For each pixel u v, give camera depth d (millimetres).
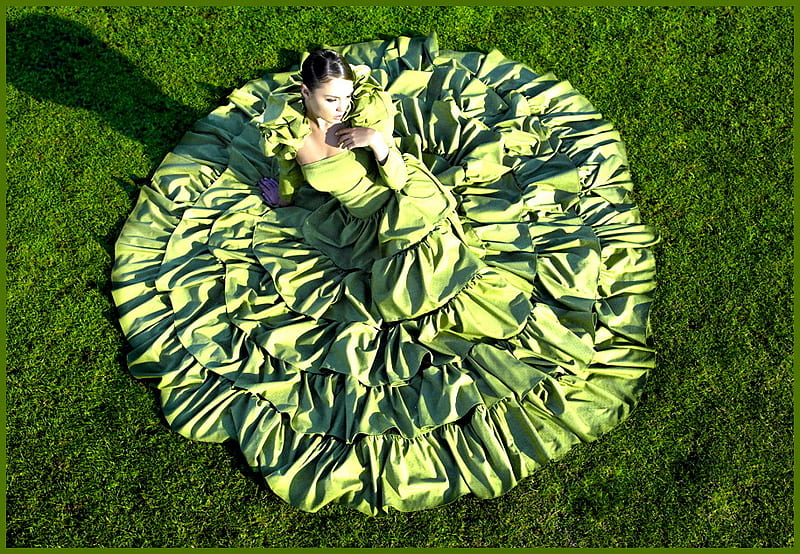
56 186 4934
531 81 5207
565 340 4105
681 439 4148
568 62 5379
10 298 4586
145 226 4684
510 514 3979
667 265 4645
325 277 4305
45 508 4035
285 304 4250
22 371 4379
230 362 4180
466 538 3943
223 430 4066
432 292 3982
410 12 5520
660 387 4277
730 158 4992
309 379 4109
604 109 5199
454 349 4070
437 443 3932
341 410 3994
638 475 4070
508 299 4152
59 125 5117
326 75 3219
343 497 3902
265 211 4598
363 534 3949
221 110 5086
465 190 4617
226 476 4070
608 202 4742
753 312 4500
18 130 5098
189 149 4957
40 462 4145
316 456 3938
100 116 5152
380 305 4027
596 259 4375
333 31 5484
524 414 3955
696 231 4758
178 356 4270
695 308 4512
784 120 5113
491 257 4348
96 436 4195
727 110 5160
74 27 5430
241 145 4875
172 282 4422
